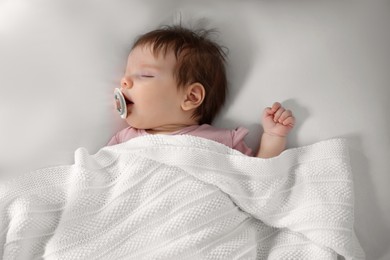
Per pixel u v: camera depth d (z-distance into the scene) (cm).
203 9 130
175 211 110
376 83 123
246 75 128
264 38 128
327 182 116
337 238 110
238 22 129
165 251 107
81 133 123
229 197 115
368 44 125
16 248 105
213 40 129
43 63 122
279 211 115
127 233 108
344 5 127
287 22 128
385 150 121
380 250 118
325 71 124
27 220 106
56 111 121
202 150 115
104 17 127
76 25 125
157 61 123
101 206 110
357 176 120
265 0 129
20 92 119
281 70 126
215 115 130
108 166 115
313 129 123
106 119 126
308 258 112
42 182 112
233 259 108
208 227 110
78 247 106
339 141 119
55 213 110
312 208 113
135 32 129
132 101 123
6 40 120
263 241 117
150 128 128
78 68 124
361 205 119
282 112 121
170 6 130
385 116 122
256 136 127
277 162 117
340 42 125
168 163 114
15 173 115
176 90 125
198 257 107
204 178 113
